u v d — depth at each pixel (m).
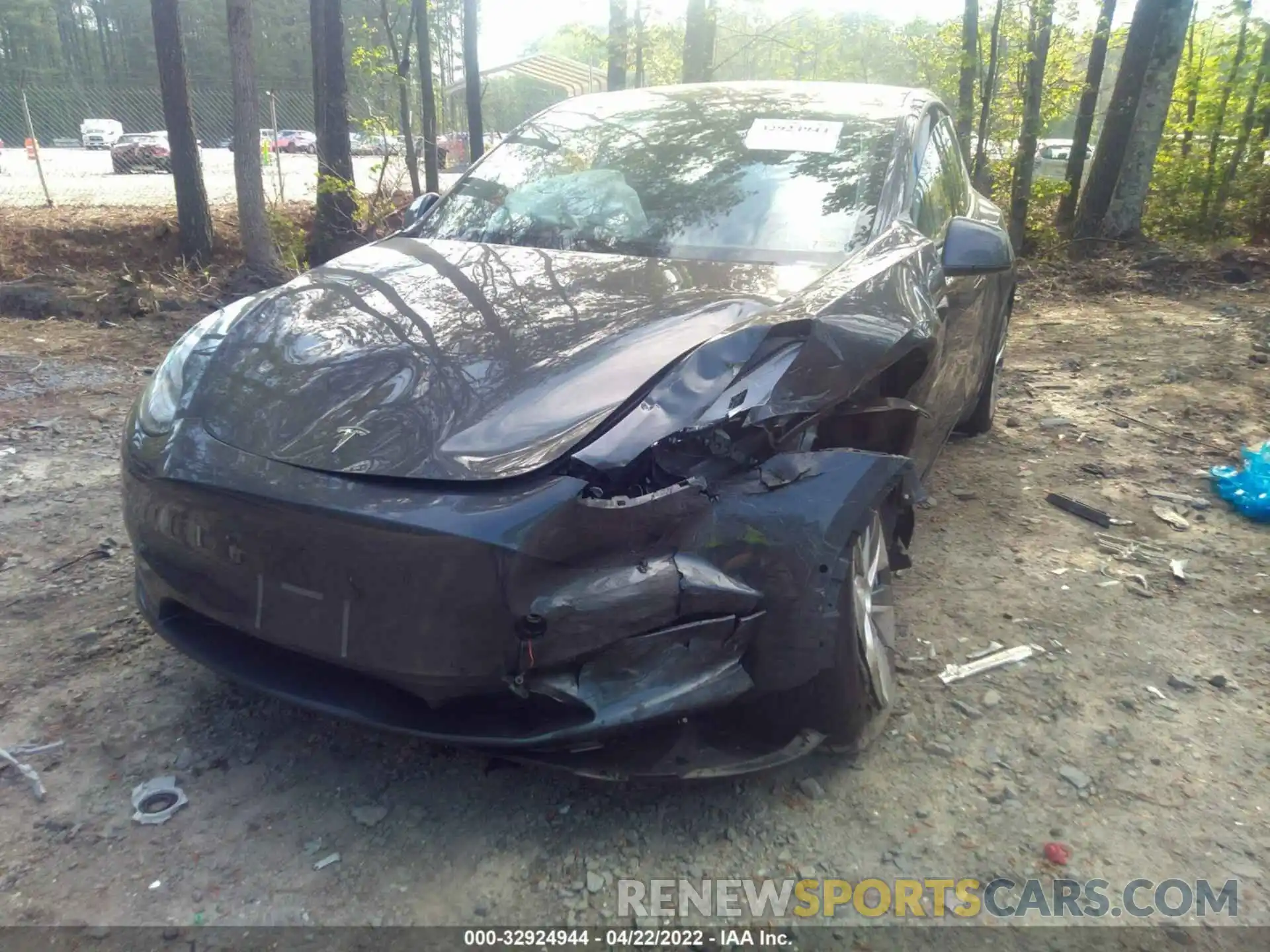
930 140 3.95
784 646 2.17
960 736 2.66
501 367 2.34
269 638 2.20
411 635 2.05
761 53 13.71
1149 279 10.23
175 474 2.23
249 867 2.17
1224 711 2.81
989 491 4.42
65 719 2.67
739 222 3.22
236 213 13.20
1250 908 2.12
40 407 5.39
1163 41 11.56
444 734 2.11
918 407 2.82
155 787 2.41
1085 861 2.24
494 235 3.39
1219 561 3.75
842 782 2.48
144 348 6.86
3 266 10.84
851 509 2.21
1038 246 12.30
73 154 22.61
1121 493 4.41
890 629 2.64
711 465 2.14
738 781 2.47
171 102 10.41
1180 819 2.38
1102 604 3.39
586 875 2.17
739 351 2.27
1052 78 13.51
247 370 2.46
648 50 12.49
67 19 65.12
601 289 2.75
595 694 2.04
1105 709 2.80
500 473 2.04
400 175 11.80
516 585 1.98
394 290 2.81
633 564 2.03
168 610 2.47
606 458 2.05
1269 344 7.11
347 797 2.40
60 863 2.17
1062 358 6.88
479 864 2.19
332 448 2.15
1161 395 5.89
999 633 3.19
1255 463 4.35
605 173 3.56
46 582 3.43
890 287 2.76
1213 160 13.66
